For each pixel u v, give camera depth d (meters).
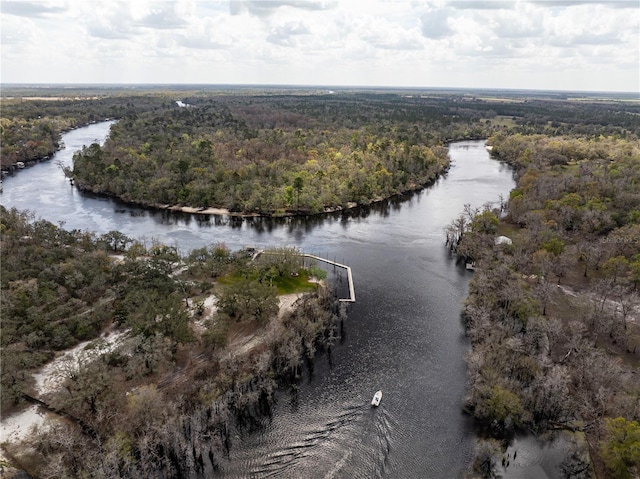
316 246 189.00
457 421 94.19
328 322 125.06
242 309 118.94
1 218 176.25
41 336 106.19
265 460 84.44
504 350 104.69
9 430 85.50
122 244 171.38
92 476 75.44
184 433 87.62
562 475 81.75
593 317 117.88
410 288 150.75
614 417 88.25
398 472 82.62
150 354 98.00
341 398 100.06
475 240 174.00
